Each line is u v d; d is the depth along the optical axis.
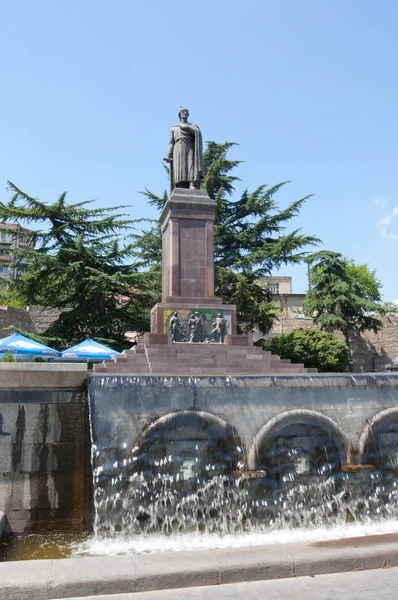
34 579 5.11
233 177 32.78
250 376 9.45
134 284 27.67
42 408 8.22
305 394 9.54
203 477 8.50
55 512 7.91
